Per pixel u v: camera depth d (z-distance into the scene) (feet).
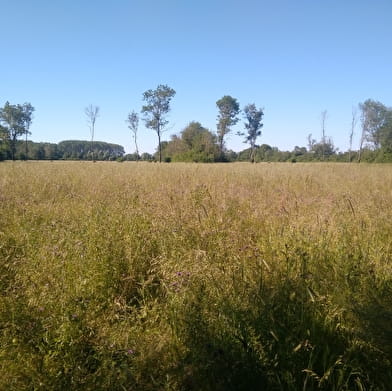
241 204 20.29
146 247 11.93
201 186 23.30
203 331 7.43
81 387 6.30
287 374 6.30
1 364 6.66
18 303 7.91
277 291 8.75
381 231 14.40
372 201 20.76
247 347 6.91
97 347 7.11
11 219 15.88
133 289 10.23
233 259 11.15
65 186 27.73
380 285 9.27
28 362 6.57
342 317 7.96
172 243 12.45
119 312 9.11
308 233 12.96
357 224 14.76
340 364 6.61
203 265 10.00
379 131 217.97
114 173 42.83
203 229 14.03
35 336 7.10
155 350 7.36
